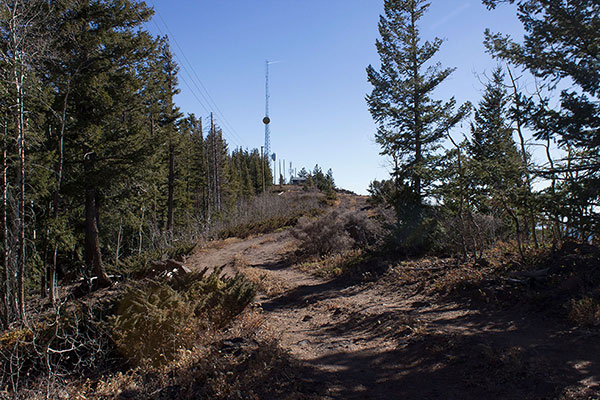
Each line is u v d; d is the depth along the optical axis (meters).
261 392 4.73
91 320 6.71
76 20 15.48
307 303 11.11
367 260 15.86
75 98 15.35
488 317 6.97
